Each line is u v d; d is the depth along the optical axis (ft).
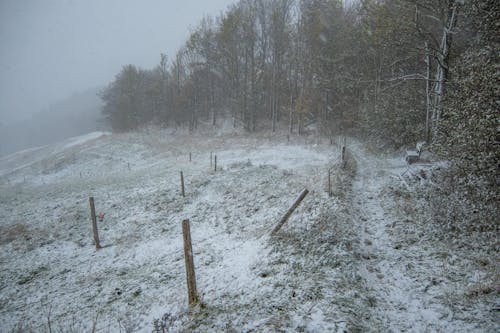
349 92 101.45
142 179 78.89
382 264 27.30
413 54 66.85
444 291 22.34
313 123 120.78
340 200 40.37
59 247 47.83
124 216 56.24
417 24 57.67
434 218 33.42
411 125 69.56
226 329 19.80
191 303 24.66
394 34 62.69
